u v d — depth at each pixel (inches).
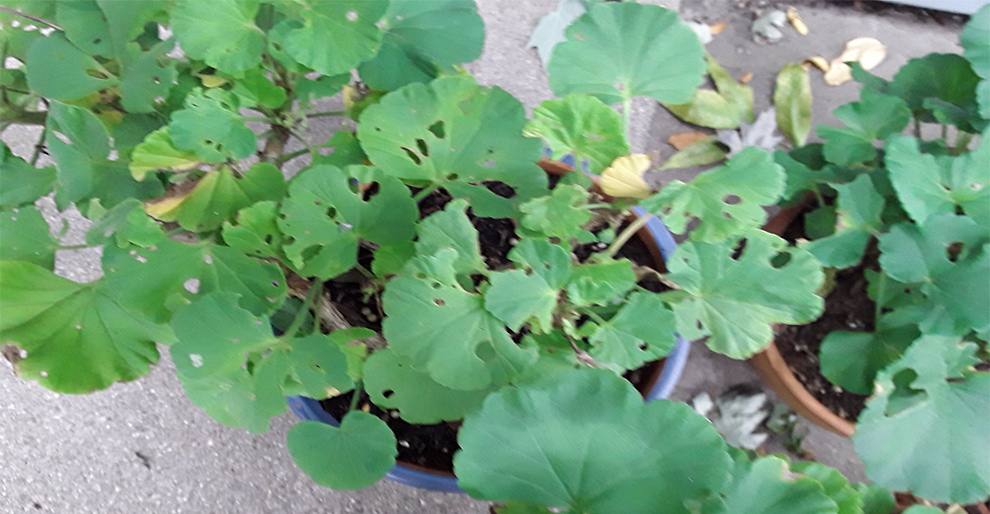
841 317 25.0
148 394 27.8
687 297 17.3
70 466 27.3
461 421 21.3
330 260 17.4
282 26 17.6
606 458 13.9
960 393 19.5
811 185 22.8
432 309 16.0
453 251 15.9
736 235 16.6
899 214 21.9
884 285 21.7
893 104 22.0
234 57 17.5
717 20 34.0
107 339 17.8
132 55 18.3
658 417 14.0
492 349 16.9
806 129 31.5
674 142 31.8
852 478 27.5
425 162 18.3
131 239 16.6
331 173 17.1
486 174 18.3
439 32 19.3
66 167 17.3
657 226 22.0
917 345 18.9
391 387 17.1
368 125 17.9
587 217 16.3
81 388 17.6
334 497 27.1
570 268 16.1
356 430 16.6
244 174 18.3
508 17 32.3
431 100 17.9
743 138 31.2
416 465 20.5
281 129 20.5
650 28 17.9
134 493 27.2
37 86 17.8
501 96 18.1
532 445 14.0
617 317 16.5
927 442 19.2
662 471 13.8
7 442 27.4
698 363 28.8
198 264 17.4
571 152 17.7
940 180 20.3
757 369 26.6
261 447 27.5
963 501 18.9
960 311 19.1
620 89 18.2
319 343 16.3
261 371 16.5
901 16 34.4
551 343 17.5
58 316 17.5
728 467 13.7
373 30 17.4
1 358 27.8
